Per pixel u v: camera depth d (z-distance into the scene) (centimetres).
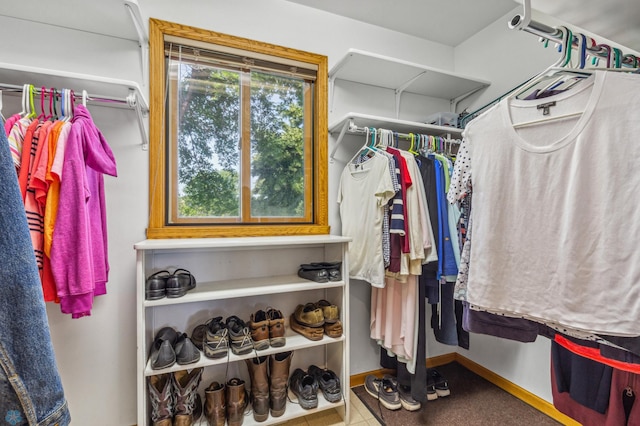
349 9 180
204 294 125
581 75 70
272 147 174
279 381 136
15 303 36
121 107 137
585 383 94
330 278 148
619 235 61
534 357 162
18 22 125
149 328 129
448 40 213
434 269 151
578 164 67
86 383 131
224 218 163
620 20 79
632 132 60
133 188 140
